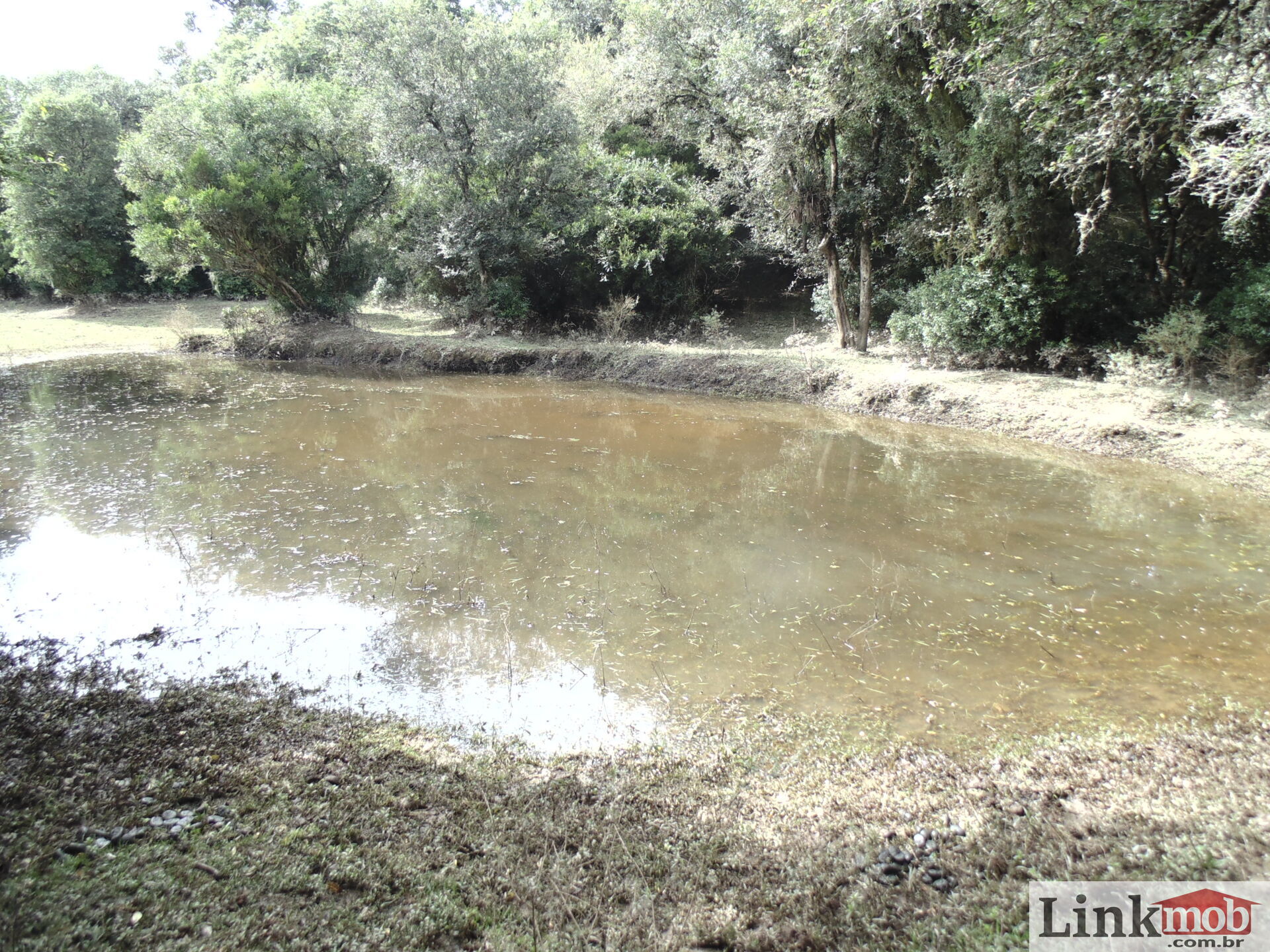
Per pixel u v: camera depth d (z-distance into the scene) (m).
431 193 17.59
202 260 17.34
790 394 13.12
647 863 2.77
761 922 2.49
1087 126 8.09
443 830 2.91
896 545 6.66
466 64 16.50
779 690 4.32
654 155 21.19
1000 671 4.56
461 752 3.57
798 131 12.62
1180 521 7.23
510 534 6.84
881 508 7.68
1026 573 6.06
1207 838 2.84
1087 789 3.30
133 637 4.80
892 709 4.11
